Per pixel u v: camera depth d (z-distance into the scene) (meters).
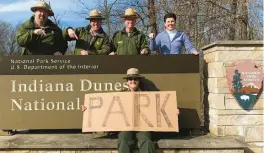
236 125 6.66
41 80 6.77
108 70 6.79
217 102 6.68
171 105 6.33
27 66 6.77
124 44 6.94
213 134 6.87
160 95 6.36
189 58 6.84
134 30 7.01
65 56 6.79
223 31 13.48
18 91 6.77
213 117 6.89
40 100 6.77
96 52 6.97
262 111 6.68
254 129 6.67
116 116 6.24
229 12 12.92
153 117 6.23
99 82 6.79
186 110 6.83
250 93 6.64
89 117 6.36
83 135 6.76
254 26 12.76
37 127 6.77
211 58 6.96
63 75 6.78
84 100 6.76
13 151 5.98
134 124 6.14
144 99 6.33
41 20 6.70
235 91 6.63
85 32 7.06
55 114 6.79
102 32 7.15
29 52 6.94
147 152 5.81
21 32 6.71
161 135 6.70
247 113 6.67
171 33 7.19
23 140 6.30
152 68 6.80
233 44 6.66
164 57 6.81
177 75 6.82
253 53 6.68
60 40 7.05
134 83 6.34
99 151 5.97
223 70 6.68
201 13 13.66
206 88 7.38
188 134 6.89
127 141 5.88
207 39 13.91
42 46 6.86
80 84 6.78
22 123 6.75
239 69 6.65
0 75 6.76
